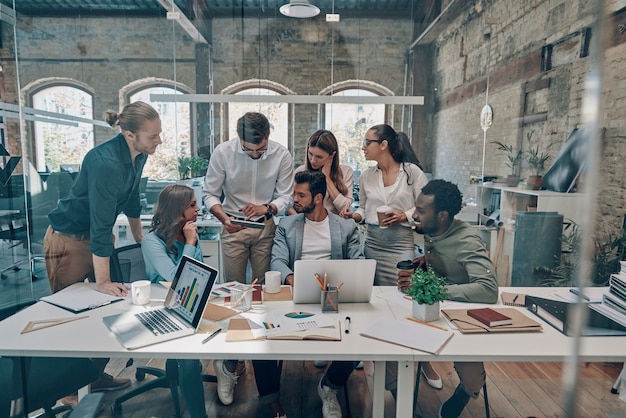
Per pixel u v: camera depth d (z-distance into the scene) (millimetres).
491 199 2363
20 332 1464
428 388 1865
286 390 2086
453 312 1649
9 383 1450
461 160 2422
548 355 1316
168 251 2330
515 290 1933
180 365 1935
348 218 2496
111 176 2451
